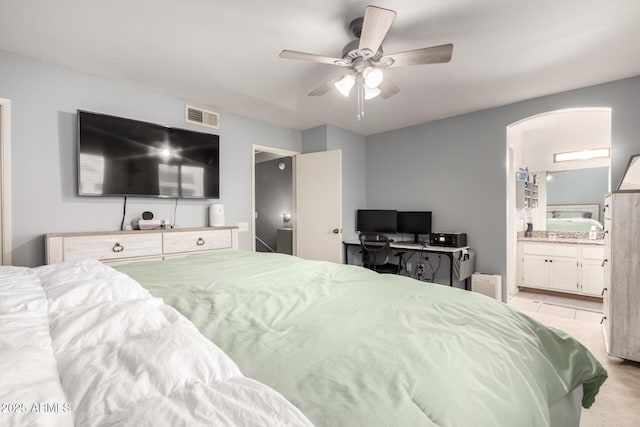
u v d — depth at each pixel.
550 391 0.97
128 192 2.80
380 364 0.75
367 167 4.90
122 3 1.79
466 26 2.03
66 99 2.55
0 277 1.12
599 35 2.12
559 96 3.13
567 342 1.27
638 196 2.20
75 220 2.59
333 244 4.10
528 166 4.73
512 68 2.61
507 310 1.29
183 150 3.18
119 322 0.76
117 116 2.78
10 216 2.29
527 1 1.79
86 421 0.45
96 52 2.33
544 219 4.61
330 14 1.90
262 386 0.58
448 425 0.60
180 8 1.84
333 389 0.65
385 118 4.01
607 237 2.47
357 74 2.19
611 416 1.71
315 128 4.38
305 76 2.75
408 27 2.04
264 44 2.24
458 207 3.92
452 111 3.73
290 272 1.69
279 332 0.93
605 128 4.09
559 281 4.07
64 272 1.22
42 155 2.43
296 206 4.47
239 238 3.79
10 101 2.30
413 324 1.03
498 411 0.69
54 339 0.67
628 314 2.25
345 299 1.28
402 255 4.29
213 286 1.38
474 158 3.77
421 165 4.27
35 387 0.47
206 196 3.37
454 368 0.77
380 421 0.57
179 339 0.67
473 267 3.78
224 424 0.46
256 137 3.99
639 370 2.20
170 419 0.45
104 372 0.55
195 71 2.64
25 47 2.25
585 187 4.28
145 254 2.64
